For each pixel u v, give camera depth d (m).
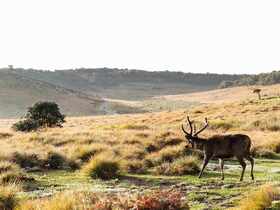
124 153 23.45
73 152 23.98
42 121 50.59
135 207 10.65
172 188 15.94
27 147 25.88
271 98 86.12
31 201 12.48
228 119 51.41
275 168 20.72
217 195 14.01
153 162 21.95
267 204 10.42
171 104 198.50
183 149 23.52
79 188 15.99
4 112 178.75
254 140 29.91
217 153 17.20
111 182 17.81
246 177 17.86
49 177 19.23
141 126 47.28
